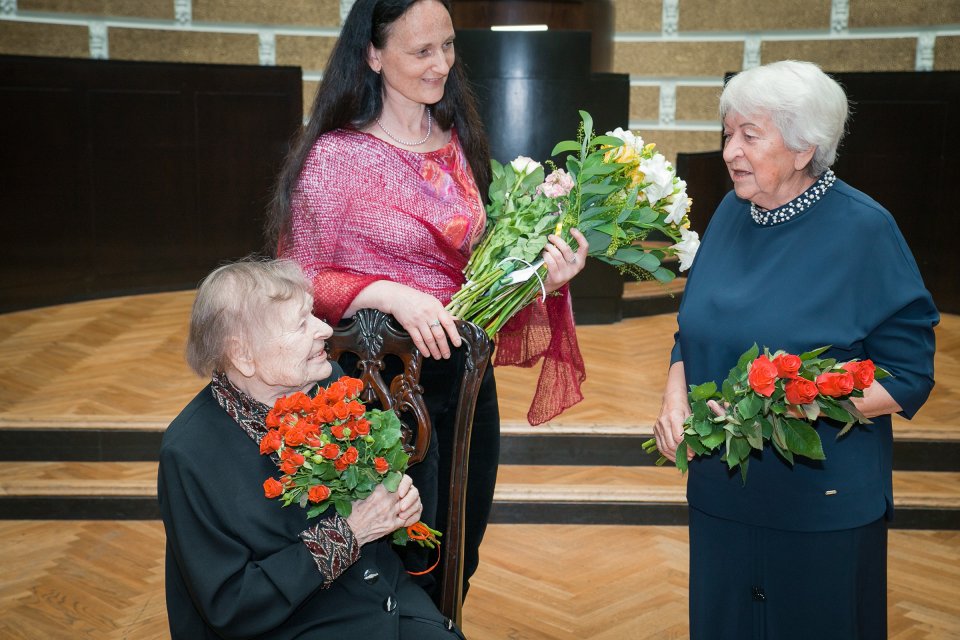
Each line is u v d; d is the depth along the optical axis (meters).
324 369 1.72
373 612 1.71
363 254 1.99
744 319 1.81
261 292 1.64
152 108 6.14
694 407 1.70
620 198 1.98
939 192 5.76
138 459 3.84
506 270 1.98
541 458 3.87
